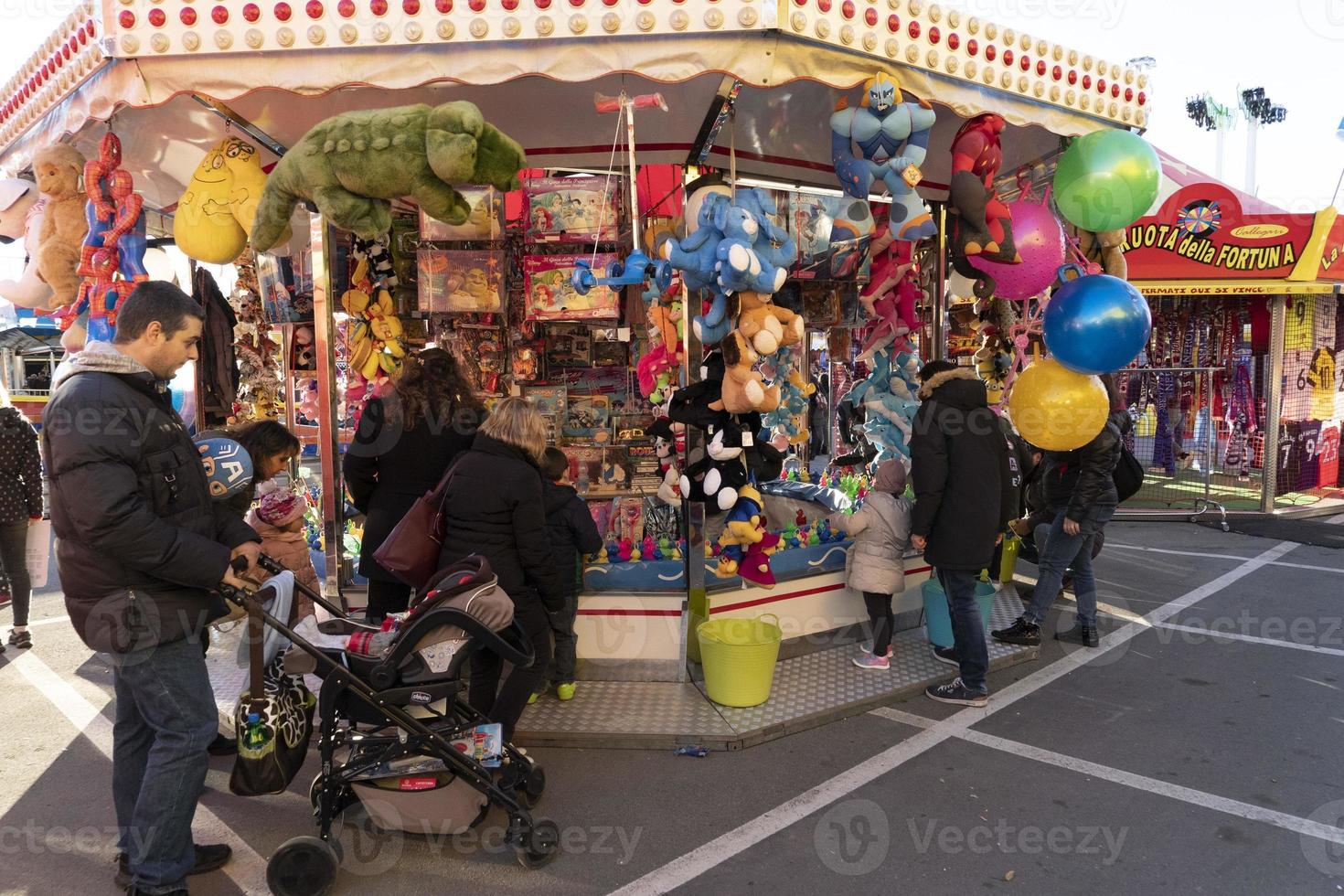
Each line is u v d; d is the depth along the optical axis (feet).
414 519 10.78
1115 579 21.67
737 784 11.11
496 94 15.57
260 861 9.56
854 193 12.98
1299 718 13.12
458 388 12.52
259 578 11.62
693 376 13.51
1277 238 28.48
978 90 13.29
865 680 14.34
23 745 12.57
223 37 11.19
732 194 12.94
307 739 9.14
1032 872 9.14
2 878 9.19
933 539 13.35
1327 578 21.61
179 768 8.27
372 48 11.25
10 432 16.35
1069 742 12.31
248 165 13.84
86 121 12.29
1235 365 35.14
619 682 14.26
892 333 18.40
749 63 11.25
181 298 8.52
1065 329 13.60
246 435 12.65
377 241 16.57
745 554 14.43
